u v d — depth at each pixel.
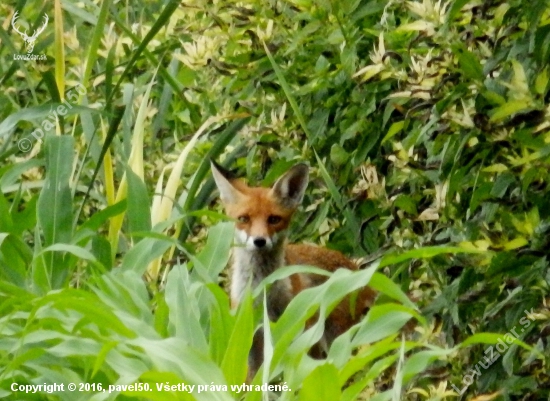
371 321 7.46
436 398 8.32
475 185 9.58
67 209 10.44
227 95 13.95
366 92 12.04
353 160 12.14
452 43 9.65
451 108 9.57
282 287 12.73
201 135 14.20
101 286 8.82
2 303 8.95
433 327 9.38
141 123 12.29
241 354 7.27
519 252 8.80
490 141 9.35
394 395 6.53
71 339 7.66
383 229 11.29
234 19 13.14
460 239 9.69
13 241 10.52
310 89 12.61
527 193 9.22
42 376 7.79
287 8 13.16
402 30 10.68
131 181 10.66
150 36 11.83
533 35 9.02
